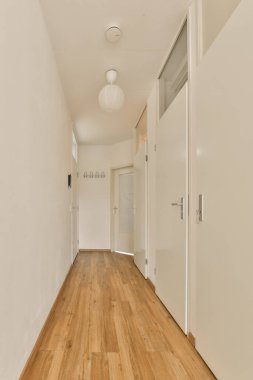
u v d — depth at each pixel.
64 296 2.65
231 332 1.19
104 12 1.85
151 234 3.04
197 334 1.61
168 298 2.24
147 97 3.31
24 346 1.36
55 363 1.48
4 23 1.08
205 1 1.63
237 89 1.16
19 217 1.27
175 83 2.28
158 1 1.76
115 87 2.70
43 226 1.83
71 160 3.88
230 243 1.21
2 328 1.06
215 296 1.36
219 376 1.30
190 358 1.55
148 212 3.23
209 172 1.45
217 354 1.33
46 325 1.89
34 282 1.57
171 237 2.17
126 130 4.61
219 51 1.33
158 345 1.69
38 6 1.69
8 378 1.12
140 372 1.41
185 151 1.86
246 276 1.08
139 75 2.77
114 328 1.93
